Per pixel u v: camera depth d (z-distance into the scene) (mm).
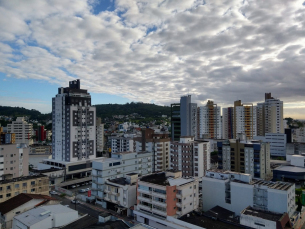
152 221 65250
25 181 80312
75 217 59281
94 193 88188
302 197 79500
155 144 120188
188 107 150625
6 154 101875
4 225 61875
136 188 77438
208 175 76188
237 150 109125
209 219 59312
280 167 115875
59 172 114750
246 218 55156
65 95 127875
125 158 94375
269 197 62250
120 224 51719
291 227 55156
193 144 102438
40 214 55719
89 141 133000
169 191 62125
